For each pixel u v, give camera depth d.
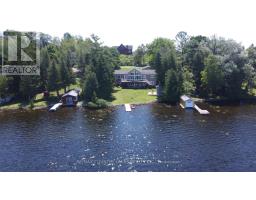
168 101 94.00
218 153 50.56
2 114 79.62
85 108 86.19
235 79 100.19
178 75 95.75
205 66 101.62
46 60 99.06
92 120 72.62
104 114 78.69
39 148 53.94
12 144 56.06
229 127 65.00
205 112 78.25
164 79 103.06
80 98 96.25
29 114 79.25
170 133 61.34
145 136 59.75
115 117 75.31
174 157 49.09
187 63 114.38
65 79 99.38
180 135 59.94
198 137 58.56
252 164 46.09
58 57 106.69
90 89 91.25
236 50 101.50
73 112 81.31
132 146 54.34
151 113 79.00
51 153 51.53
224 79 100.19
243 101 94.88
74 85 114.00
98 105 86.88
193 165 45.94
